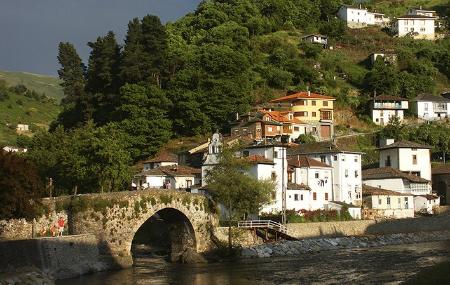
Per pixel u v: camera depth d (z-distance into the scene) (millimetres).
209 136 161125
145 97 155125
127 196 83375
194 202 90688
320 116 176500
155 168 136000
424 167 149250
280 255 92562
